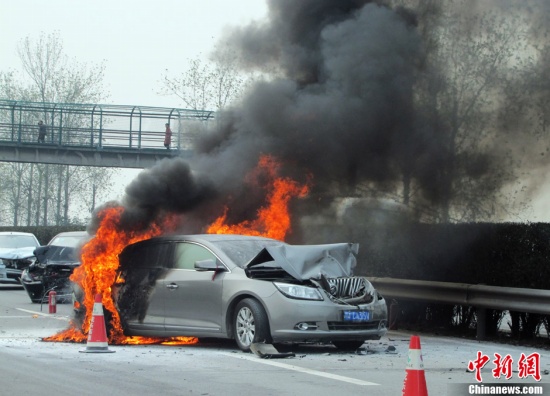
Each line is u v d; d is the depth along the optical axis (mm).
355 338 12227
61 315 18844
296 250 12523
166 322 13094
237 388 9484
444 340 14383
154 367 10922
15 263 27562
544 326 14258
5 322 17188
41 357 11797
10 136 50938
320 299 12016
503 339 14430
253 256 12867
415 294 15383
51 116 51375
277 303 11906
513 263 14367
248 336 12195
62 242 24750
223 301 12430
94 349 12297
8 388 9367
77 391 9219
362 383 9875
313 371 10719
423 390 8148
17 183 66750
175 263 13289
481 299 14172
